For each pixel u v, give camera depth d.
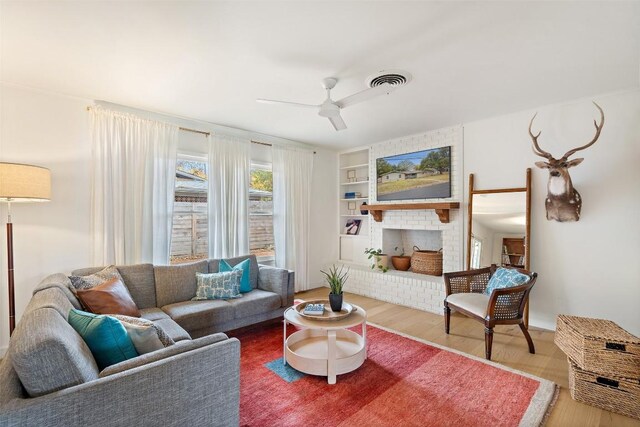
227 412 1.41
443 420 1.90
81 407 1.05
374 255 4.86
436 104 3.29
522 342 3.03
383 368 2.52
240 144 4.19
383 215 4.97
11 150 2.75
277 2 1.71
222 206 3.99
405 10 1.78
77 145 3.05
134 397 1.15
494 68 2.48
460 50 2.21
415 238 5.09
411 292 4.23
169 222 3.54
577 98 3.13
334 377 2.29
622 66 2.45
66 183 2.99
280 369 2.50
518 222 3.50
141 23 1.90
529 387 2.24
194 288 3.20
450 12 1.80
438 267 4.36
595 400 2.03
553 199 3.19
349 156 5.80
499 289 2.63
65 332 1.27
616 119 2.97
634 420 1.90
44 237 2.89
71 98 3.03
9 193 2.20
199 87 2.84
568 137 3.22
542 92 2.98
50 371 1.06
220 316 2.87
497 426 1.84
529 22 1.89
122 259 3.20
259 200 4.70
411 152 4.57
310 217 5.23
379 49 2.20
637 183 2.88
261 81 2.71
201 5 1.74
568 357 2.24
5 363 1.22
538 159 3.41
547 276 3.36
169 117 3.65
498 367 2.54
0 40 2.07
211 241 3.91
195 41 2.10
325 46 2.16
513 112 3.55
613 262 2.99
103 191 3.12
